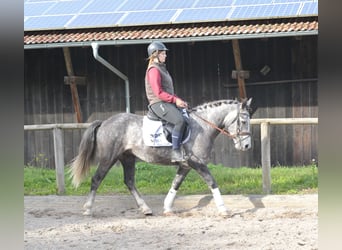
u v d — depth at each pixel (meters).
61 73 14.49
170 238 7.34
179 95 13.77
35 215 9.23
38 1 15.32
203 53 13.59
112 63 14.12
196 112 8.69
